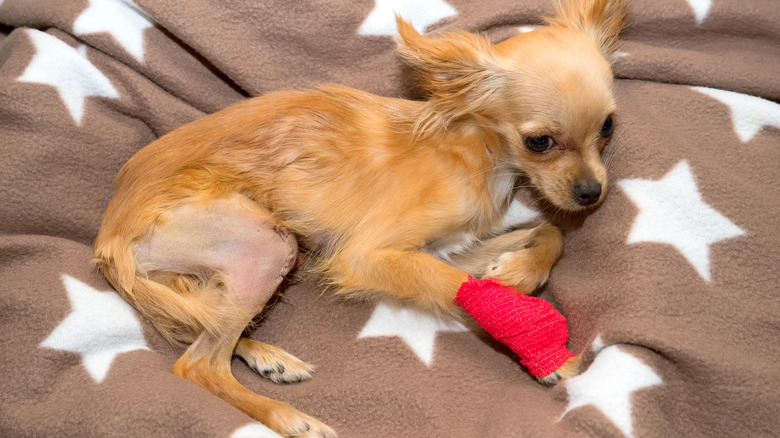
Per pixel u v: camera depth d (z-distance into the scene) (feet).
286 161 2.08
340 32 2.23
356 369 2.06
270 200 2.09
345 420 1.99
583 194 1.99
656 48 2.18
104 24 2.21
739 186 2.02
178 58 2.25
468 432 1.93
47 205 2.13
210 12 2.20
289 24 2.22
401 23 2.06
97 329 1.99
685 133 2.11
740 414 1.87
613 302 1.97
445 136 2.08
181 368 2.01
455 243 2.18
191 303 2.02
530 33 2.04
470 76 2.03
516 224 2.23
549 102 1.96
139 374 1.95
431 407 1.97
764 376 1.87
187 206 2.03
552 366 1.96
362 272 2.08
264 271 2.05
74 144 2.16
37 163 2.12
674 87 2.15
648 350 1.89
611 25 2.15
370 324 2.13
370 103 2.13
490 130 2.06
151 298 2.02
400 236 2.07
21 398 1.93
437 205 2.07
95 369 1.97
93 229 2.18
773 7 2.18
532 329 1.96
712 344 1.89
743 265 1.99
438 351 2.07
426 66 2.06
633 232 2.01
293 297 2.20
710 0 2.18
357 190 2.09
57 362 1.95
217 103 2.29
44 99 2.15
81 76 2.20
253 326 2.14
